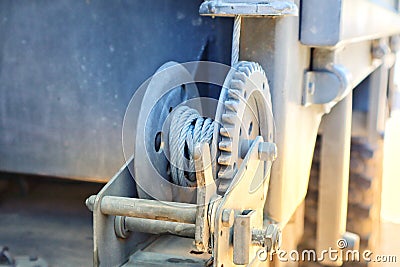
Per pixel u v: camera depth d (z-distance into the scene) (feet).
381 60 8.00
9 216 8.05
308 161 6.08
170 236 5.41
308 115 5.87
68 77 7.04
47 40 7.02
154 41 6.74
